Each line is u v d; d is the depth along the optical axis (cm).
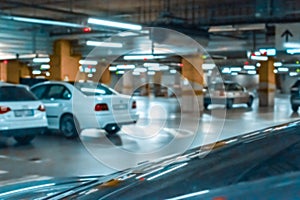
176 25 1389
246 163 162
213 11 1462
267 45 1900
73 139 1070
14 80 2405
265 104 2503
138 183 177
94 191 188
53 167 739
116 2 1341
